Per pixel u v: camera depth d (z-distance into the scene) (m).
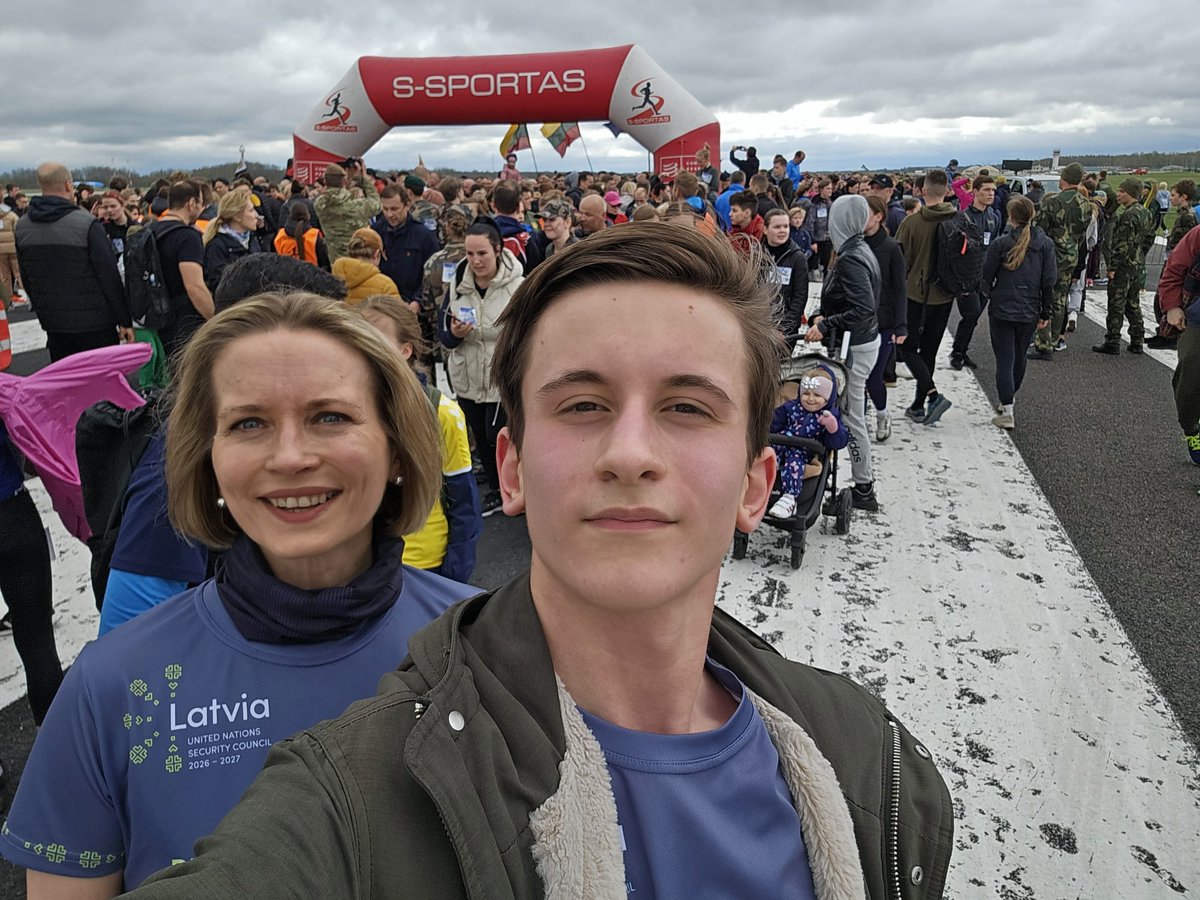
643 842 0.73
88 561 4.37
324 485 1.26
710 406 0.70
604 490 0.66
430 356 6.03
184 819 1.21
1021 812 2.57
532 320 0.74
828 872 0.80
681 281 0.72
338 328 1.30
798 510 4.18
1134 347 9.18
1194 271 5.23
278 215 10.66
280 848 0.61
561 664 0.76
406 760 0.64
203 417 1.32
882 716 0.99
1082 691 3.19
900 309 5.82
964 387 7.85
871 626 3.69
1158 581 4.10
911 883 0.88
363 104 15.09
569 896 0.65
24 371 7.79
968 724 2.99
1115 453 6.00
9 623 3.65
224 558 1.35
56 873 1.21
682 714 0.79
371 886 0.63
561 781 0.69
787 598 3.96
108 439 1.91
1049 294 6.29
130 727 1.22
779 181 16.19
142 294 5.32
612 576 0.66
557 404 0.70
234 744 1.24
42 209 5.45
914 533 4.71
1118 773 2.74
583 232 7.08
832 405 4.24
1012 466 5.78
